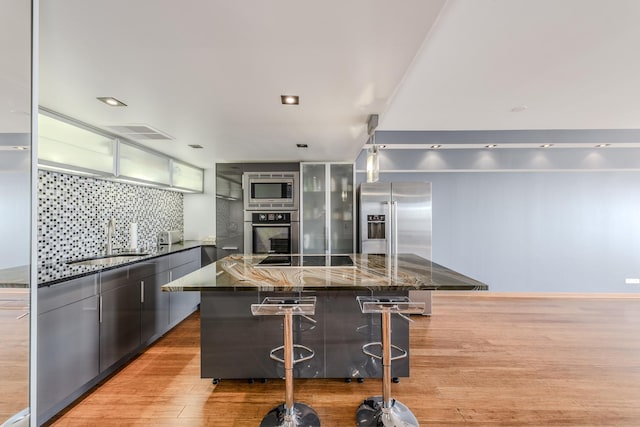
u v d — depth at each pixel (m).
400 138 4.02
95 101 1.97
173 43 1.31
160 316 3.04
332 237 4.31
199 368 2.45
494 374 2.38
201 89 1.80
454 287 1.71
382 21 1.17
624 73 2.32
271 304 1.77
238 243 4.31
